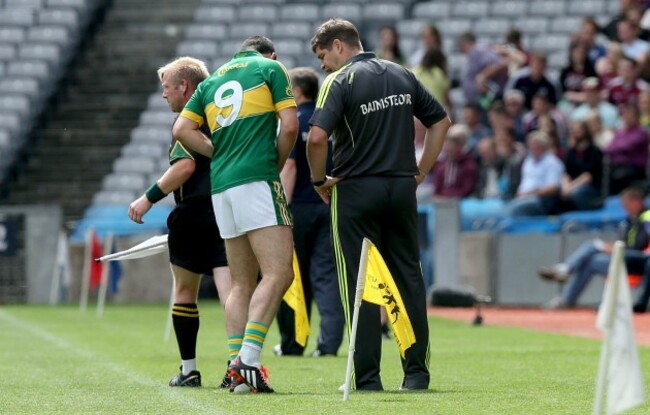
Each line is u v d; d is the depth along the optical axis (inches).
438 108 1130.0
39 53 3681.1
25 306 2785.4
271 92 1089.4
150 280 2903.5
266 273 1082.1
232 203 1082.1
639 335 1907.0
